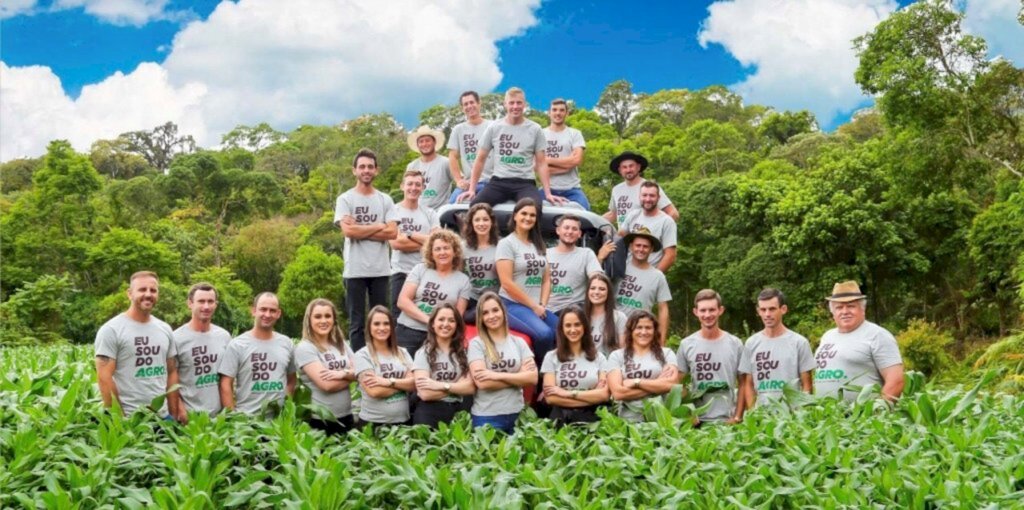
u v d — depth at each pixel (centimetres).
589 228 1076
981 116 2967
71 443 738
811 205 3903
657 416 848
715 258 4481
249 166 11712
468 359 902
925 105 2938
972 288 3884
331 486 622
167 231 6806
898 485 658
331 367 916
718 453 739
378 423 904
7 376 1074
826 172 4034
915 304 4156
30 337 4216
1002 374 1980
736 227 4397
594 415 922
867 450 748
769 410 888
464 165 1254
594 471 712
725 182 4547
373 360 912
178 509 582
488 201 1095
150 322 844
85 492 622
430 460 741
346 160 10600
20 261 5816
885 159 3259
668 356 929
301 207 9238
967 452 741
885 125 3319
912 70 2900
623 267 1064
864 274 3866
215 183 8962
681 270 4700
